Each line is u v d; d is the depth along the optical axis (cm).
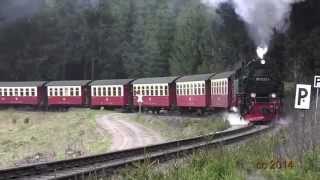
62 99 5591
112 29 9050
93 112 4922
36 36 6925
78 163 1446
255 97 2877
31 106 5972
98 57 8812
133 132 3272
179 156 1552
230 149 1490
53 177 1252
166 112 4500
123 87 4909
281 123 2675
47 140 3428
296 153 1343
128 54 9119
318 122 1661
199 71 7112
